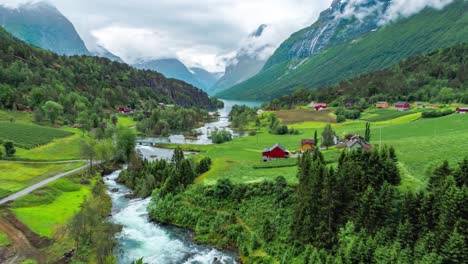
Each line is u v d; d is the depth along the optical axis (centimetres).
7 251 6812
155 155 16688
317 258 6153
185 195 9569
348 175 6850
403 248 5731
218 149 16188
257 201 8450
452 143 9988
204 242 7925
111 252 7219
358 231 6300
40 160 13325
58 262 6688
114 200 10544
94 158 13438
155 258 7238
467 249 5116
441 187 5953
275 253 6944
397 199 6562
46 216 8500
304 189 7131
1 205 8712
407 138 12162
